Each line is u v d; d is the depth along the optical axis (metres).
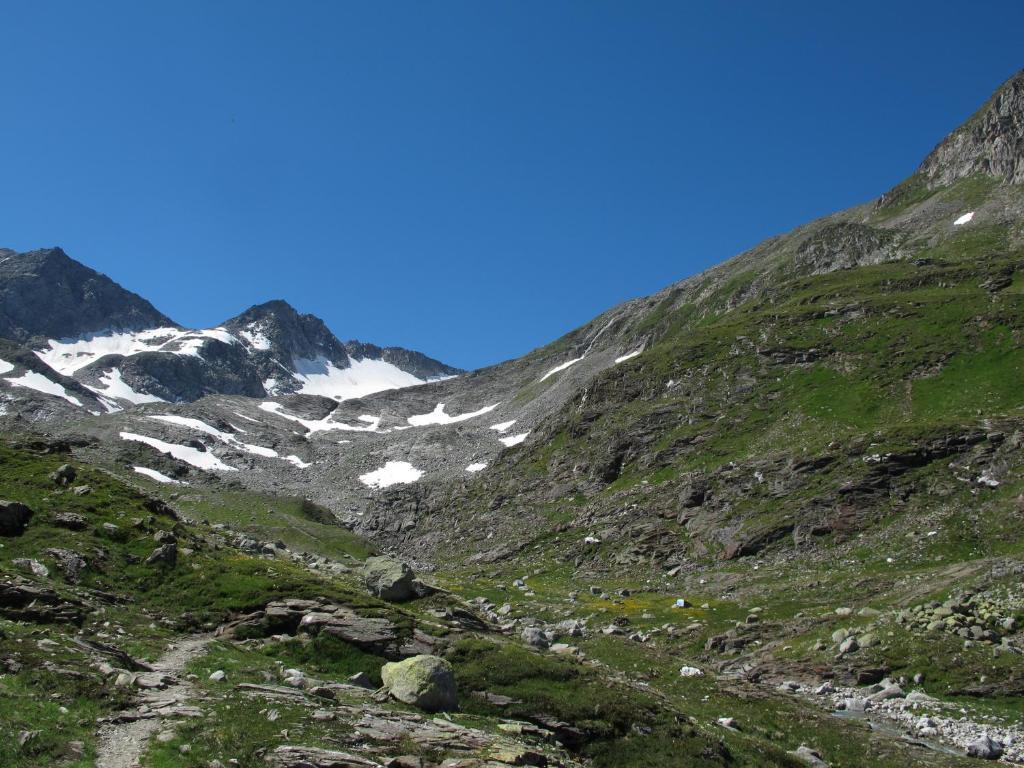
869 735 36.69
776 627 56.81
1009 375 101.00
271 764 21.22
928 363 112.69
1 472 48.16
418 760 23.06
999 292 130.25
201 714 24.02
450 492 160.62
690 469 113.44
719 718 36.91
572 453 144.88
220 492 119.69
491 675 33.50
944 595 51.69
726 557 84.50
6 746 19.52
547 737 29.56
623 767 28.83
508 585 86.06
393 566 48.16
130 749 21.28
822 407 114.56
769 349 138.12
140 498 50.31
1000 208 188.38
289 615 36.88
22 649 26.50
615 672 41.06
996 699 40.22
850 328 136.38
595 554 99.19
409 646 35.41
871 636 48.53
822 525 80.62
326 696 28.45
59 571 37.41
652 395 148.50
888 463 84.31
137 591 38.41
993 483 75.75
